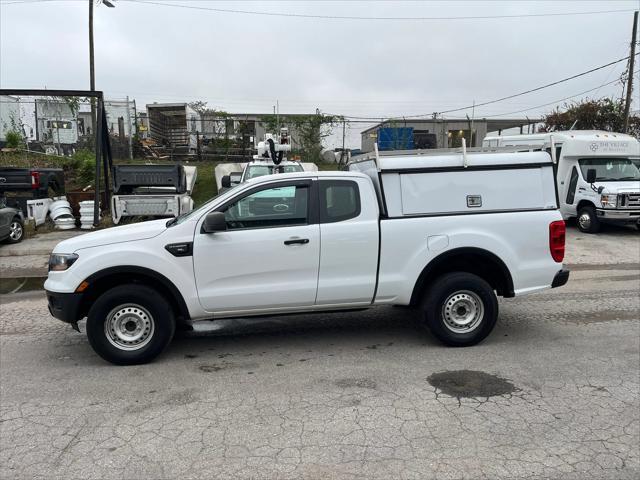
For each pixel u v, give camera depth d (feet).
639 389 14.79
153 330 16.96
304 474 10.75
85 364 17.30
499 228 17.84
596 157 48.85
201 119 85.87
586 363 16.79
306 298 17.37
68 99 81.41
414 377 15.76
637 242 42.93
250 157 85.71
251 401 14.25
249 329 20.94
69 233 45.83
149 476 10.76
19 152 72.54
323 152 84.38
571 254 38.29
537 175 18.20
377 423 12.89
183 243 16.67
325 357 17.62
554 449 11.64
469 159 17.81
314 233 17.10
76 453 11.68
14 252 38.52
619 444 11.84
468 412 13.44
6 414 13.67
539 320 21.68
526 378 15.61
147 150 86.48
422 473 10.74
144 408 13.92
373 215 17.47
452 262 18.34
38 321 22.71
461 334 18.20
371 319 22.09
